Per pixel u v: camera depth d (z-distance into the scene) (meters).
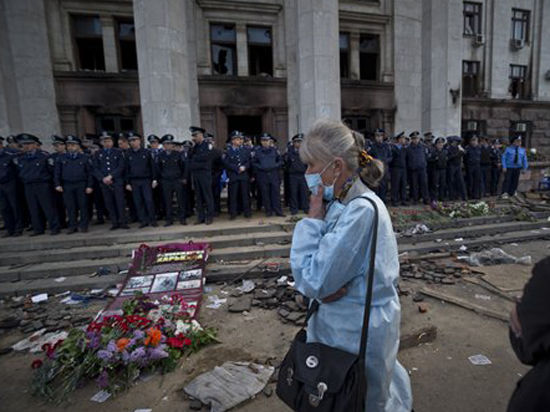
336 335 1.21
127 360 2.87
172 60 9.13
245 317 4.07
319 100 10.12
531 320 0.92
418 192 9.71
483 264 5.67
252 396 2.61
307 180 1.30
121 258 5.74
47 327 3.95
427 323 3.77
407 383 1.56
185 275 4.95
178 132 9.36
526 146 20.73
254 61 14.70
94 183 6.90
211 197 7.11
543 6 20.33
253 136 15.30
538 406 0.91
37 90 11.98
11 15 11.47
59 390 2.80
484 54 19.69
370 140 9.23
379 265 1.17
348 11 14.66
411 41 15.49
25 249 6.00
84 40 13.06
